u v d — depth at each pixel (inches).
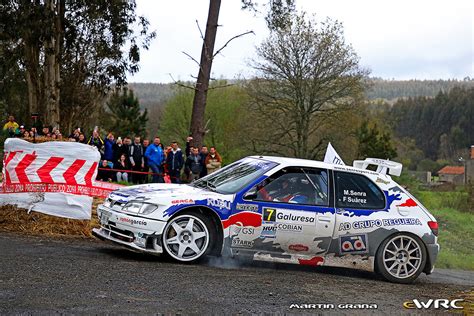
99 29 1250.0
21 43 1252.5
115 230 320.8
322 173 340.2
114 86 1337.4
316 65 1451.8
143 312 210.7
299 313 227.5
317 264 333.4
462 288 337.7
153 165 725.3
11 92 1517.0
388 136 1865.2
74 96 1289.4
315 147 1488.7
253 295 251.1
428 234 343.6
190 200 314.3
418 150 2960.1
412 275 340.8
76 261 294.5
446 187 1491.1
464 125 3058.6
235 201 321.1
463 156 2851.9
